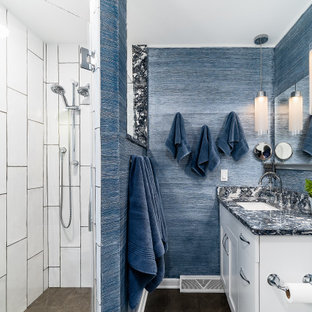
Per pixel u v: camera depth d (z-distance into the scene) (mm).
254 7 1500
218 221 1932
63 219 1116
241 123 1934
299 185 1561
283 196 1703
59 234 1128
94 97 893
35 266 1129
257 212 1347
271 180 1864
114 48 893
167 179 1957
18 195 1118
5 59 1085
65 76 1106
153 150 1961
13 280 1113
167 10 1525
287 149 1686
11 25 1081
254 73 1947
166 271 1949
